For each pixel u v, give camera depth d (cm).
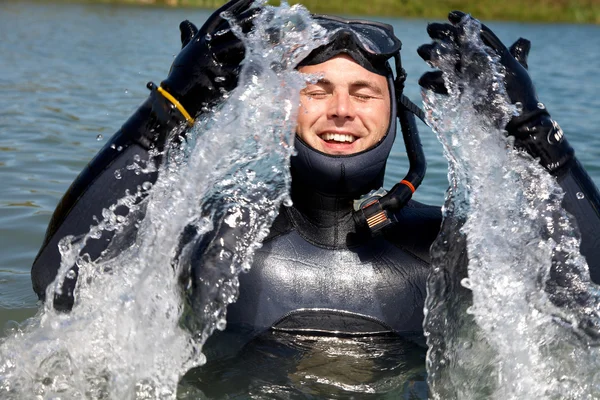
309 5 1948
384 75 199
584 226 203
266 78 198
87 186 207
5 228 310
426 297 200
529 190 204
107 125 497
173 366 185
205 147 201
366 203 204
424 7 2031
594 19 2142
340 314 203
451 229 204
